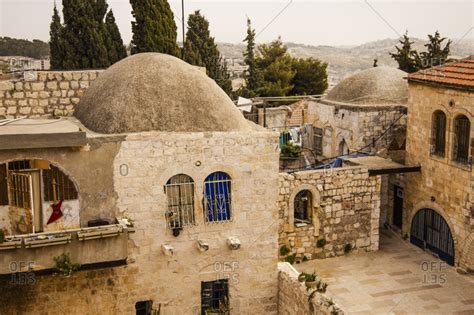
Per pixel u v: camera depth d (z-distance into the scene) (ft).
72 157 53.57
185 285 59.72
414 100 88.58
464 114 76.69
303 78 190.90
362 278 76.28
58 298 56.49
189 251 59.21
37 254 51.39
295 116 125.70
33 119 63.87
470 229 76.48
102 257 53.57
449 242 81.56
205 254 59.82
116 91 58.13
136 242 57.16
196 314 60.54
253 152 59.31
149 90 58.08
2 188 52.95
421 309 67.15
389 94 104.99
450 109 79.66
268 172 60.29
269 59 189.37
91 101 60.85
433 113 83.97
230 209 59.93
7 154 51.57
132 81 58.29
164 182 56.90
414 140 88.94
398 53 152.15
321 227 82.07
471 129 75.51
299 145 110.11
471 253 76.64
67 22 106.32
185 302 60.03
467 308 67.41
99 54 107.14
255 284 62.18
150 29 104.42
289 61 189.16
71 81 71.82
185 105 58.44
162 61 60.75
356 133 99.35
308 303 55.77
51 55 108.06
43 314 56.44
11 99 70.23
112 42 110.32
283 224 79.87
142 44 105.40
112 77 60.23
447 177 81.25
